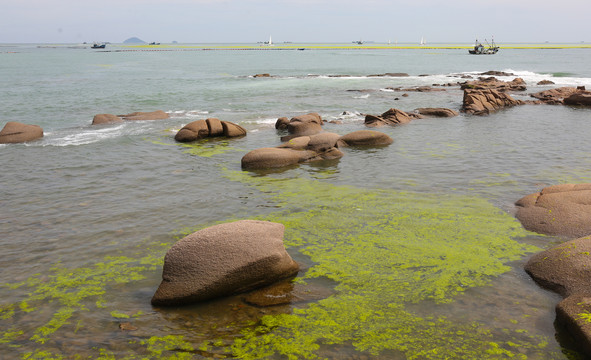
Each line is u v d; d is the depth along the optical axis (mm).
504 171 16688
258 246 8656
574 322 6805
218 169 17781
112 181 16062
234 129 24281
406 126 27328
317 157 19266
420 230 11242
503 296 8141
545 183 15008
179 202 13766
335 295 8344
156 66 92188
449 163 18094
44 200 13992
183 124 28156
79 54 169625
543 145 21109
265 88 49781
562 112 32438
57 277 9156
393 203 13344
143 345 6910
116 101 39125
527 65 85750
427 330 7191
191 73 72938
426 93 44750
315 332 7199
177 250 8570
